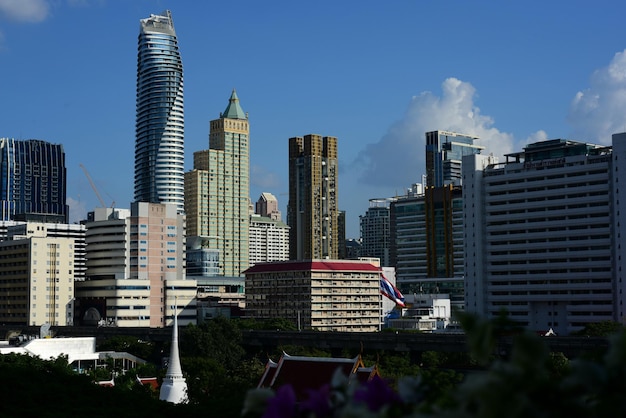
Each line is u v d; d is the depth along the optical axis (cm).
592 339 17862
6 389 5584
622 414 1116
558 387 1121
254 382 10588
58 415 4984
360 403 1341
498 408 1098
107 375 16538
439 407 1211
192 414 5228
